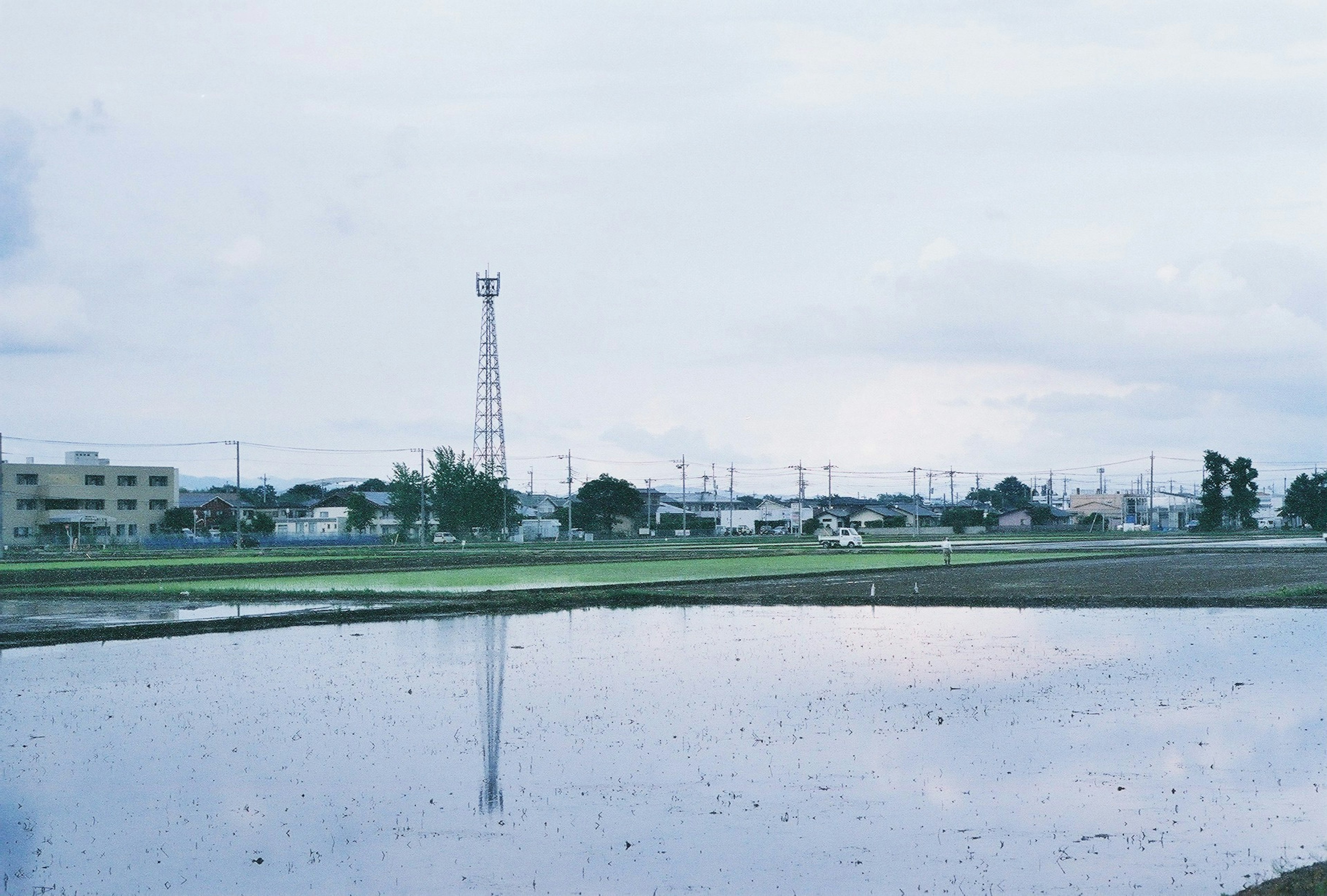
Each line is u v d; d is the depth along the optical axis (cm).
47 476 14388
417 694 2736
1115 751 2116
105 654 3469
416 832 1688
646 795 1861
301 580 6281
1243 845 1608
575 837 1664
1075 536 15712
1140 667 3064
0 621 4253
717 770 2009
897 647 3519
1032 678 2897
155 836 1680
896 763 2041
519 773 1989
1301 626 4009
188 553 10856
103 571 6881
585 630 4075
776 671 3055
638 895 1448
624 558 8950
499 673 3059
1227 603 4778
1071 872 1513
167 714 2512
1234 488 18550
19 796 1873
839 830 1684
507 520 15000
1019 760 2058
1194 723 2345
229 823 1733
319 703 2633
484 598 5203
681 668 3122
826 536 11812
